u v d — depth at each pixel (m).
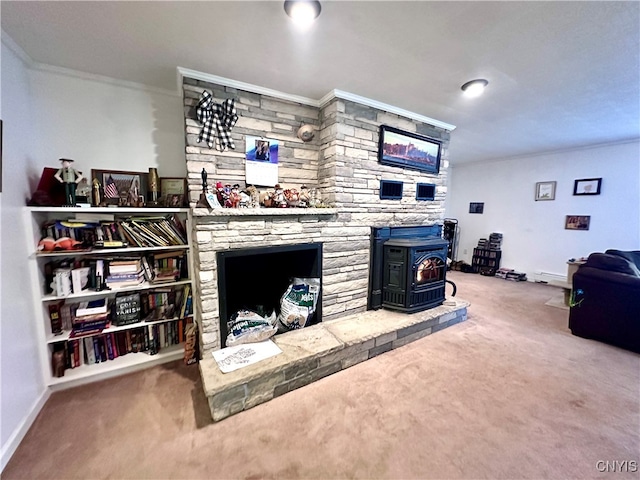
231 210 1.88
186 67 1.89
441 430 1.54
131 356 2.16
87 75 1.99
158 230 2.12
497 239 5.25
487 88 2.23
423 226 3.05
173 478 1.27
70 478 1.28
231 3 1.29
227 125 2.09
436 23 1.44
